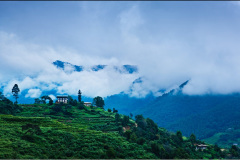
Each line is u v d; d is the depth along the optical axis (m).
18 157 85.12
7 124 124.25
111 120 190.75
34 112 195.38
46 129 121.69
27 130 113.06
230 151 179.00
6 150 87.88
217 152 174.12
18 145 94.25
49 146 102.25
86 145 109.94
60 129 131.00
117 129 162.88
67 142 110.38
